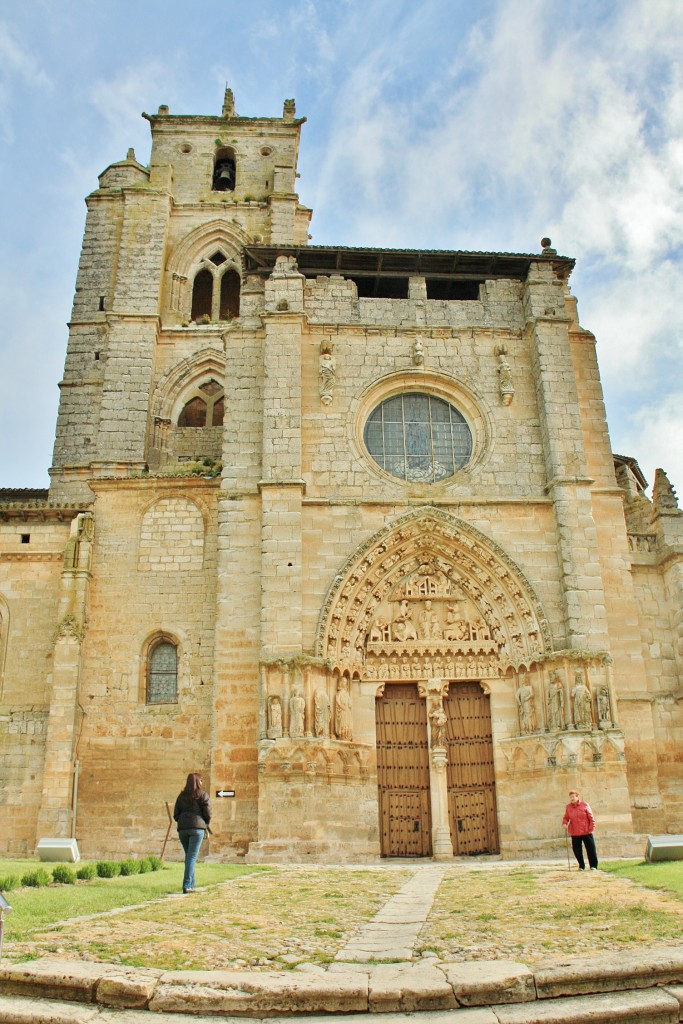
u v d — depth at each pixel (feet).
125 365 148.05
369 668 106.32
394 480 112.98
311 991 29.35
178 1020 28.48
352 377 117.80
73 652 109.19
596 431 118.11
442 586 109.70
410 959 33.81
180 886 59.31
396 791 102.63
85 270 164.14
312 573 106.32
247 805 97.91
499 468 114.32
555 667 101.91
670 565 112.37
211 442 149.18
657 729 107.14
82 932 38.93
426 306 123.13
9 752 109.60
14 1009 28.68
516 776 101.45
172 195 168.55
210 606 114.11
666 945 34.32
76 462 149.07
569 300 128.36
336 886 61.05
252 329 119.75
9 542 119.55
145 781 106.11
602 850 93.45
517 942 36.47
